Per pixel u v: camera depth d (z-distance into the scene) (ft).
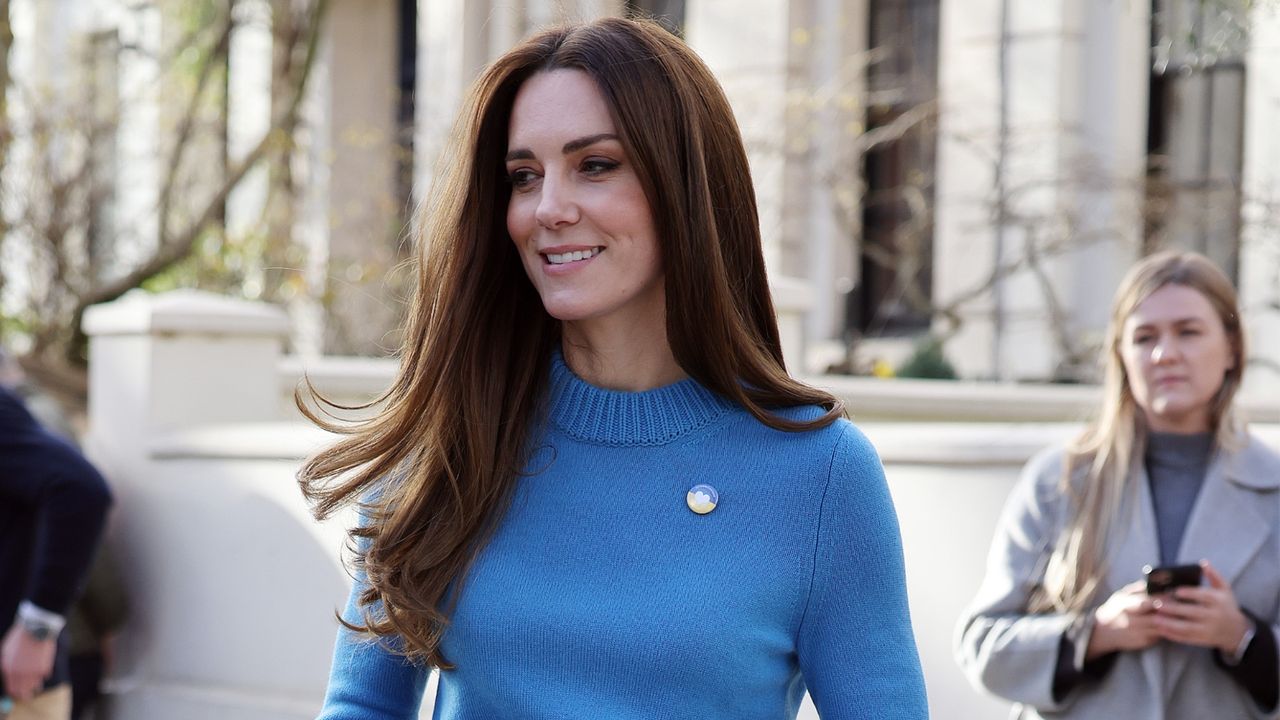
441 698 8.64
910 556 17.60
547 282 8.37
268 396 25.38
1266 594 13.12
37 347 34.60
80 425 31.60
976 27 39.01
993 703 17.03
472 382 8.63
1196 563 13.17
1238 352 13.62
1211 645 12.67
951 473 17.40
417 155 43.39
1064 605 13.46
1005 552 14.03
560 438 8.58
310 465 9.01
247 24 39.04
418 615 8.20
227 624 22.59
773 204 41.27
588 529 8.28
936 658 17.40
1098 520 13.53
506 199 8.82
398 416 8.80
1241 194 33.99
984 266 38.96
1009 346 38.22
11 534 18.65
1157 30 36.47
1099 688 13.20
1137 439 13.69
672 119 8.20
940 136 39.88
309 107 49.24
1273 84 34.86
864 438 8.47
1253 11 25.99
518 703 8.09
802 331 29.27
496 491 8.43
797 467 8.28
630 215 8.24
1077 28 37.70
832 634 8.18
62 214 34.91
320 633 21.33
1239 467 13.41
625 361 8.75
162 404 24.35
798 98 39.73
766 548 8.14
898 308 41.73
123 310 24.67
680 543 8.17
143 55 40.29
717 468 8.34
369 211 45.09
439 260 8.84
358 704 8.77
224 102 40.88
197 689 22.81
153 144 40.42
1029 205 37.91
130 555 24.07
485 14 41.32
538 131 8.24
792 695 8.50
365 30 50.52
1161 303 13.44
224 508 22.74
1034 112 37.93
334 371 26.81
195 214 39.24
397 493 8.71
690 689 7.94
